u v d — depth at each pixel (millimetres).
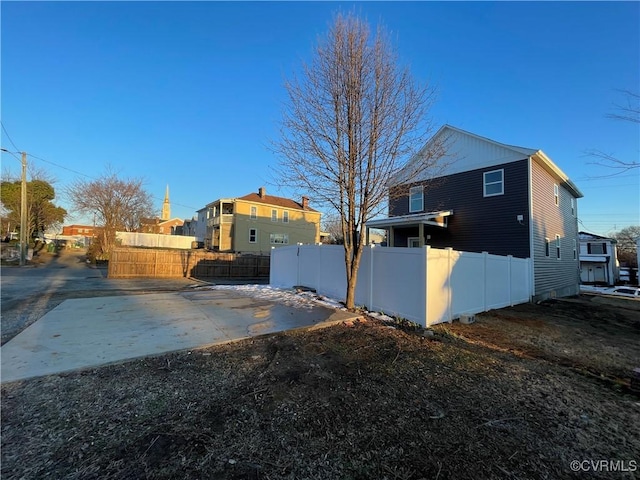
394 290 7234
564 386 3795
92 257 26891
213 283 15266
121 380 3494
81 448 2295
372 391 3439
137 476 2031
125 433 2496
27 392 3148
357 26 7449
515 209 12000
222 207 31688
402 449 2422
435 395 3404
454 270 7496
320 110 7500
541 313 9188
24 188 21609
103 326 5707
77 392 3178
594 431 2805
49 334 5137
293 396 3238
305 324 6250
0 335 5160
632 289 20812
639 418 3072
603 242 29469
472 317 7332
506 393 3527
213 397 3158
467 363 4453
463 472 2184
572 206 17984
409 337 5723
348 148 7508
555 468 2275
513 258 10477
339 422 2777
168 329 5613
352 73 7297
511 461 2332
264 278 20109
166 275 18344
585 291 21938
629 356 5355
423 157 7898
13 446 2299
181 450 2305
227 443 2410
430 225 13711
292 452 2336
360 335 5734
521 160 11906
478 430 2738
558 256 14789
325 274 9898
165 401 3043
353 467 2199
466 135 13594
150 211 35562
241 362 4168
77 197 28984
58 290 10812
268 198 34219
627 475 2230
